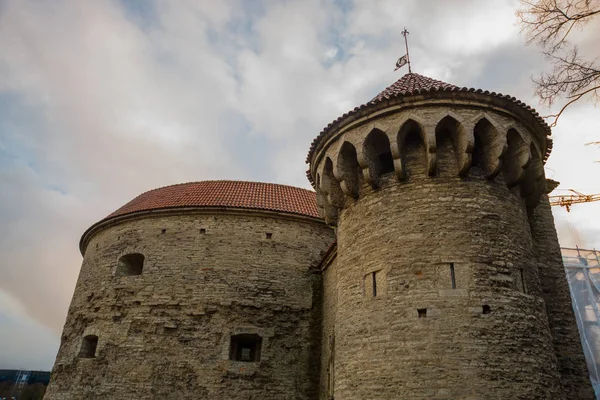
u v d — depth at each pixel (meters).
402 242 12.18
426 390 10.36
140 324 20.59
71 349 22.30
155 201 24.59
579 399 12.68
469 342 10.56
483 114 12.44
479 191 12.38
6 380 78.81
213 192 24.83
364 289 12.59
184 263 21.56
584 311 27.44
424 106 12.66
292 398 19.67
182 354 19.70
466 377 10.22
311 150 15.48
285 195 25.61
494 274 11.42
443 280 11.37
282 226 22.78
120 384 19.61
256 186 26.55
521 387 10.26
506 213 12.42
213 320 20.36
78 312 23.25
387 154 14.20
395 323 11.38
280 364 20.14
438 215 12.12
